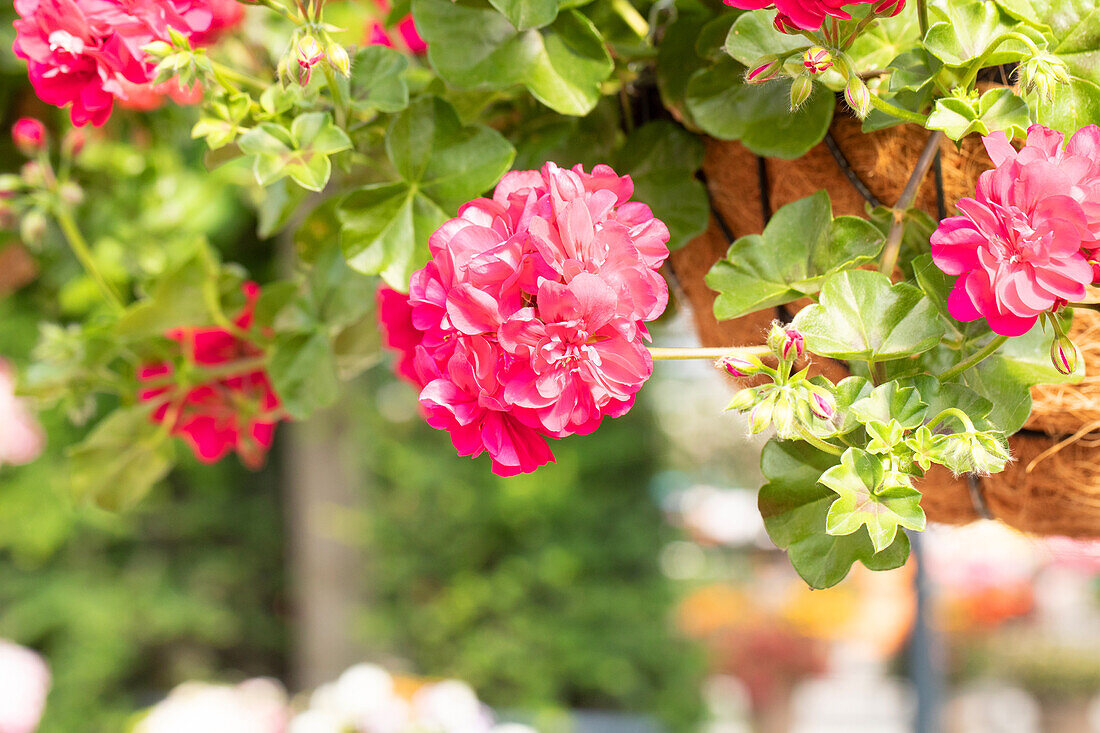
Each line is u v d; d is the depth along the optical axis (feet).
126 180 4.36
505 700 11.18
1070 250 2.02
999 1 2.19
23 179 3.16
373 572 11.60
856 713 14.25
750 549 15.76
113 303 3.12
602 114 2.54
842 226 2.23
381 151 2.63
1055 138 2.06
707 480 14.57
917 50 2.21
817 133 2.33
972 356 2.18
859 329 2.15
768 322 2.43
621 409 2.11
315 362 2.64
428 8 2.41
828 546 2.17
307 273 2.74
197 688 7.93
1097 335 2.25
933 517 2.49
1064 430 2.32
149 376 2.94
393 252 2.38
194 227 4.82
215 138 2.37
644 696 11.32
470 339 2.08
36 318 8.93
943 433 2.14
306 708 8.79
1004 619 13.10
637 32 2.53
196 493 12.05
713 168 2.51
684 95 2.48
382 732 6.43
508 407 2.09
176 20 2.33
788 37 2.26
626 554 11.36
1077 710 11.94
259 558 12.30
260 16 3.34
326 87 2.44
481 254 2.07
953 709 12.32
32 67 2.35
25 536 9.98
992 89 2.16
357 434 11.44
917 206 2.28
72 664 10.48
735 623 13.21
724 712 12.35
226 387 2.92
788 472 2.19
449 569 11.52
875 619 14.46
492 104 2.61
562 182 2.09
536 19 2.33
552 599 11.38
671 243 2.49
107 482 2.89
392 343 2.63
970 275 2.03
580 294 2.04
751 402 2.09
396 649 11.47
